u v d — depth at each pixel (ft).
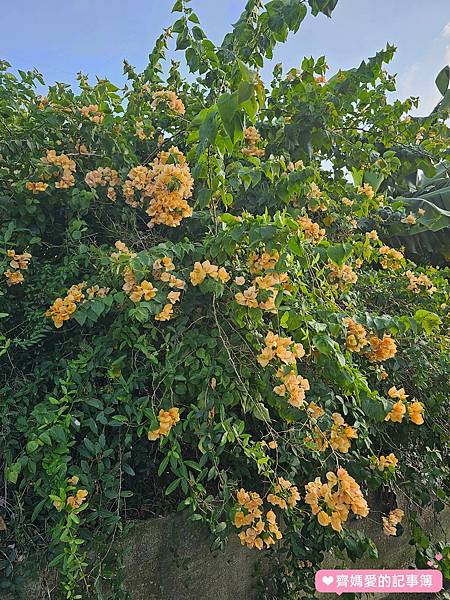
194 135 5.04
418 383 6.47
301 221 6.19
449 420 6.76
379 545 7.76
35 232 6.34
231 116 3.74
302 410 5.00
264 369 4.85
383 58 7.67
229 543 6.34
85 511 5.14
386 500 7.67
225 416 5.22
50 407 4.97
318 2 6.11
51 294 5.86
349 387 4.78
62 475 4.57
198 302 5.35
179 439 5.32
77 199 6.10
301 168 6.36
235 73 6.48
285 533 5.73
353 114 9.04
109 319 6.01
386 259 7.71
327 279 6.46
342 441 4.91
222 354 5.10
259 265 5.03
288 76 8.30
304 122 7.51
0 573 4.75
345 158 8.60
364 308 6.78
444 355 6.64
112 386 5.30
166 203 5.47
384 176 8.86
